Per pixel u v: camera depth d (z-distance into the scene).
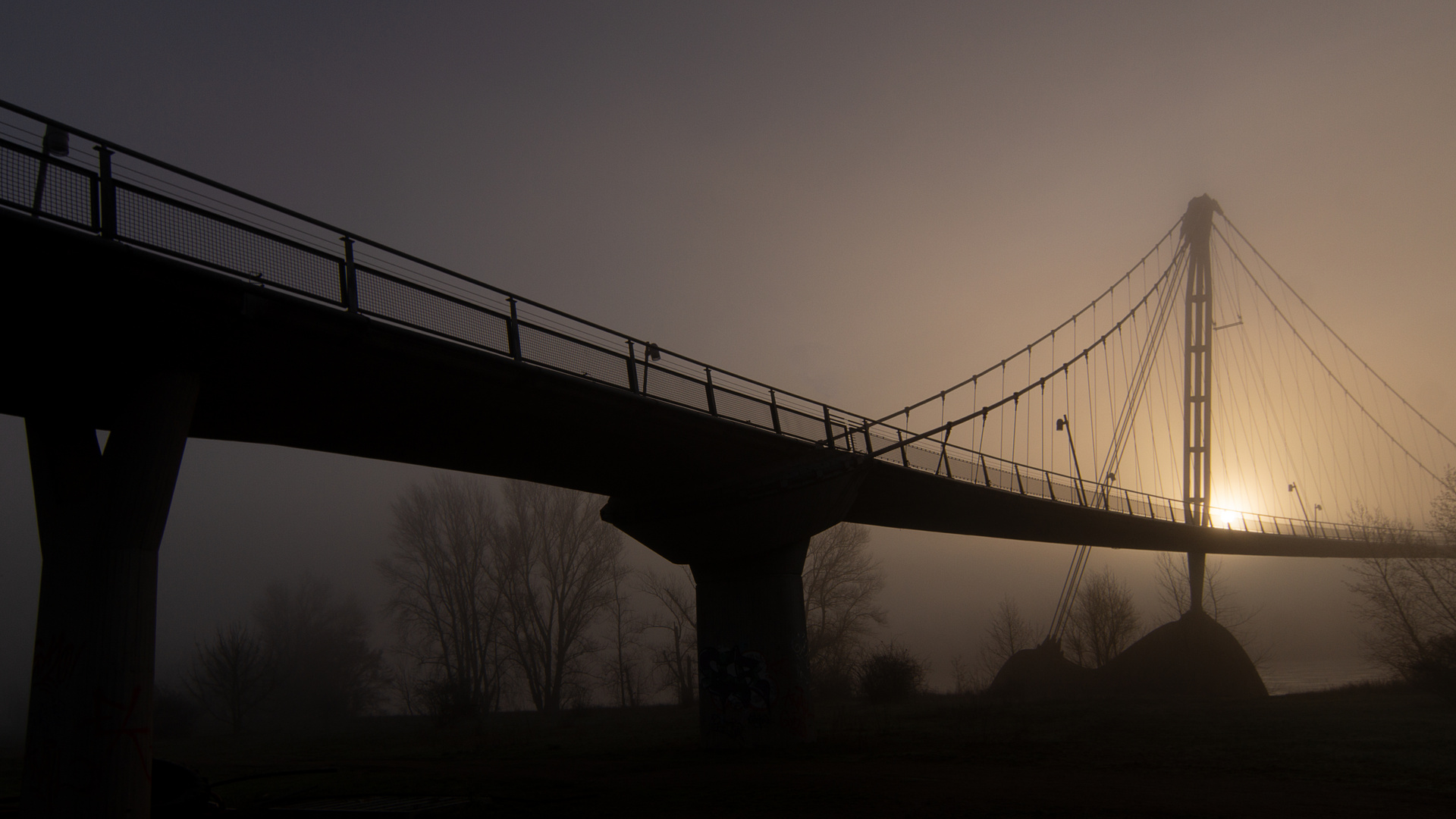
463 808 12.74
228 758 25.98
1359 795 11.88
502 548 52.97
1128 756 17.09
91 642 10.39
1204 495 62.06
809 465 21.61
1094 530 40.03
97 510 11.03
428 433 16.22
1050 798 12.19
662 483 21.28
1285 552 56.25
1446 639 30.27
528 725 36.34
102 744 10.07
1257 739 19.61
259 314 11.81
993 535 37.12
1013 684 52.31
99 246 10.35
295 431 15.27
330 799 13.87
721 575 22.30
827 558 51.00
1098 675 51.62
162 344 11.53
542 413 16.14
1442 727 20.97
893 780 14.59
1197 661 49.28
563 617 51.59
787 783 14.57
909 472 25.55
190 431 14.58
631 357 17.50
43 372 11.45
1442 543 36.09
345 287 12.79
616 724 34.31
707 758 19.44
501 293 15.20
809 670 21.73
